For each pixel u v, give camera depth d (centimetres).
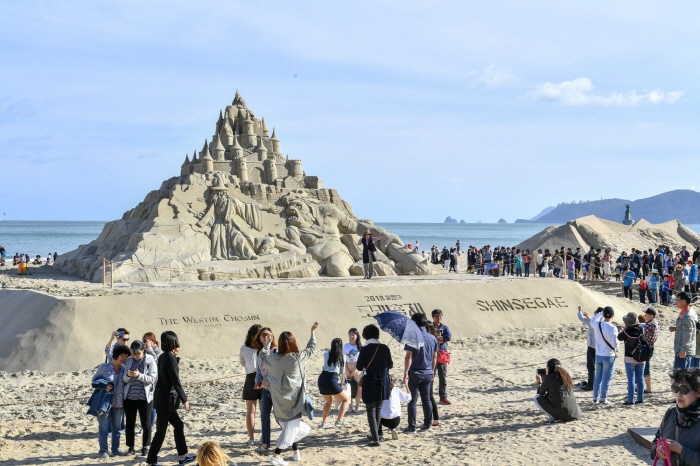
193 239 2752
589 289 2806
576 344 2131
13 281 2694
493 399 1424
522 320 2372
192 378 1669
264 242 2859
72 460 1040
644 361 1231
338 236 3089
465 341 2139
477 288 2441
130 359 1050
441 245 10412
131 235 2783
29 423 1263
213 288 2248
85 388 1559
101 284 2433
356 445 1096
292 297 2164
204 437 1176
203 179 2995
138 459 1044
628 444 953
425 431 1166
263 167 3241
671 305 2891
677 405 650
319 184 3288
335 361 1161
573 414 1125
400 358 1908
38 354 1792
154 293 2053
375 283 2450
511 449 972
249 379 1089
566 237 4288
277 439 1073
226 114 3388
